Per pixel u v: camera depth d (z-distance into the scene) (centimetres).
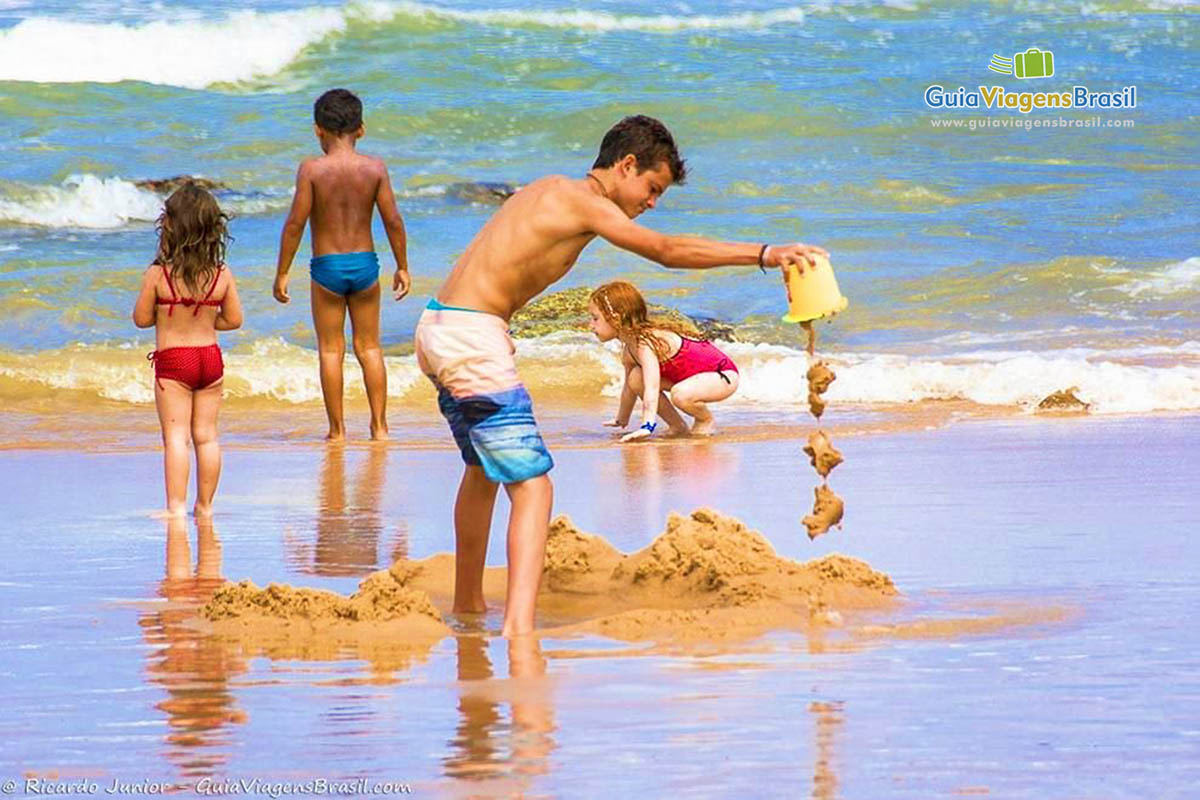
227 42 10356
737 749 1352
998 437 3784
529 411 1969
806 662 1678
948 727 1420
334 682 1622
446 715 1478
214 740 1411
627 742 1377
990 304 6069
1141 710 1475
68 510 2961
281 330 5656
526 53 10675
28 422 4241
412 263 6681
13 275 6228
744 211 7762
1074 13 13075
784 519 2703
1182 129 9944
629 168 1989
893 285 6384
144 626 1930
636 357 4038
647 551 2148
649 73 10438
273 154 8494
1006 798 1224
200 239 2900
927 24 12525
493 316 1978
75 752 1380
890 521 2650
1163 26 12800
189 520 2842
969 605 1977
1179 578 2144
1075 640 1773
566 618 1995
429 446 3944
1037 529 2553
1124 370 4591
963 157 9138
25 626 1933
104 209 7519
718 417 4378
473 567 2045
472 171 8456
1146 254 6975
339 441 4038
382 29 10938
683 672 1638
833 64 11038
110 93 9425
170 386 2902
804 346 5494
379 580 1941
